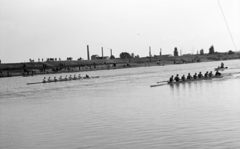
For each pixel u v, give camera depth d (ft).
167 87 238.27
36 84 358.84
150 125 107.96
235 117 112.88
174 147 83.56
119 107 150.82
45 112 150.20
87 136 98.73
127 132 100.68
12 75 599.98
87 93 230.07
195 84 247.50
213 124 104.27
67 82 367.25
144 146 85.71
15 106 181.16
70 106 165.89
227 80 271.90
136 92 216.95
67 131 106.93
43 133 106.32
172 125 106.11
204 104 144.77
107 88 264.11
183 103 151.74
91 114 135.85
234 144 83.56
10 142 97.60
